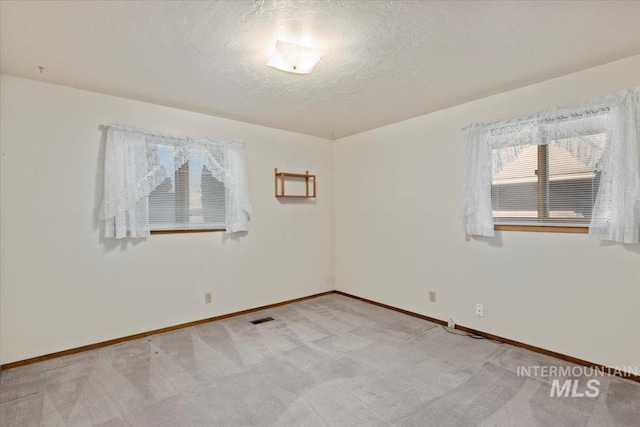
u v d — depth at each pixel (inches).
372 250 167.2
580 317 98.7
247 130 153.9
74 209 110.4
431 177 139.3
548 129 102.9
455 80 104.8
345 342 117.5
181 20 71.5
